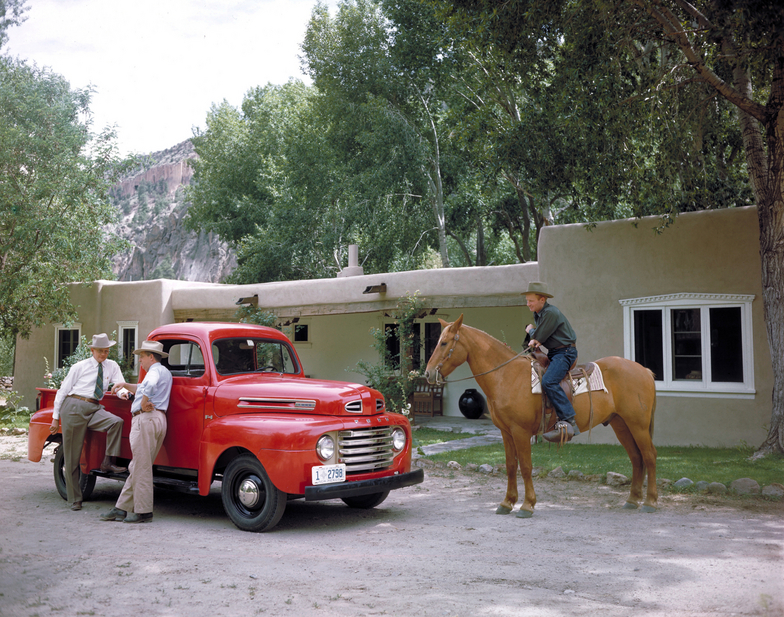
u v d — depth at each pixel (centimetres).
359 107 2819
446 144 2912
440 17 1306
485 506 785
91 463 799
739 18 945
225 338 776
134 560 548
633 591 463
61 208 1828
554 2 1142
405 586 477
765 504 770
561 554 565
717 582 482
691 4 1162
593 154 1261
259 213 3659
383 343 1636
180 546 598
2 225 1730
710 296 1189
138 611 422
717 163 1509
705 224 1205
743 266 1166
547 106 1307
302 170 3144
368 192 2795
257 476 671
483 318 1841
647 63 1376
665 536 628
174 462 741
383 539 626
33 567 518
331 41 2906
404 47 2642
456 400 1867
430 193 2897
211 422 707
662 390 1234
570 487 890
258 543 612
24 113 1641
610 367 763
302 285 1755
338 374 2056
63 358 2097
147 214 14950
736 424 1165
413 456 1116
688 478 869
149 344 717
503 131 1568
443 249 2888
